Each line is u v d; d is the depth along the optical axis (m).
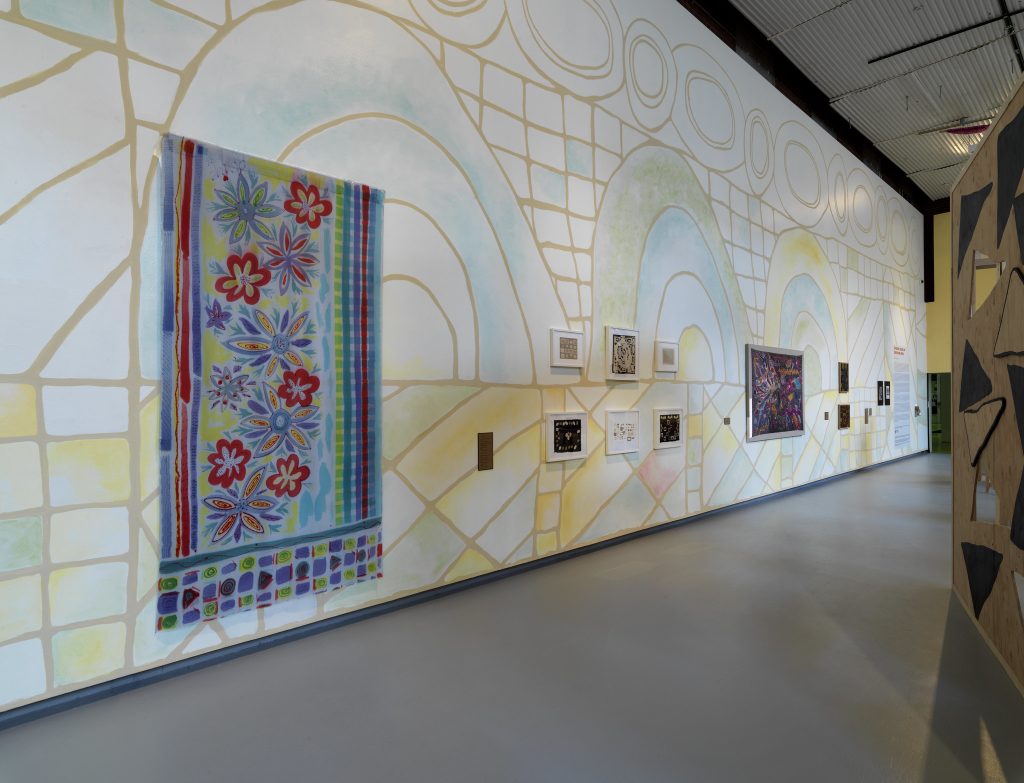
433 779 1.52
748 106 5.66
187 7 2.22
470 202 3.17
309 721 1.82
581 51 3.88
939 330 10.70
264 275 2.38
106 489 2.02
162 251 2.12
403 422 2.86
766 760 1.59
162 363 2.12
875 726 1.75
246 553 2.31
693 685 2.03
